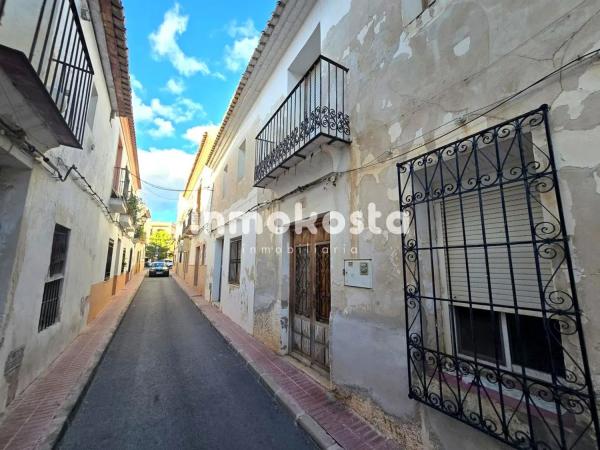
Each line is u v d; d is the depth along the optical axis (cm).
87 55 305
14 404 299
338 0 385
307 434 275
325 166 377
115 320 702
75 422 292
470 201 234
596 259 149
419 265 249
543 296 164
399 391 251
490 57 205
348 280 321
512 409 182
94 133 543
